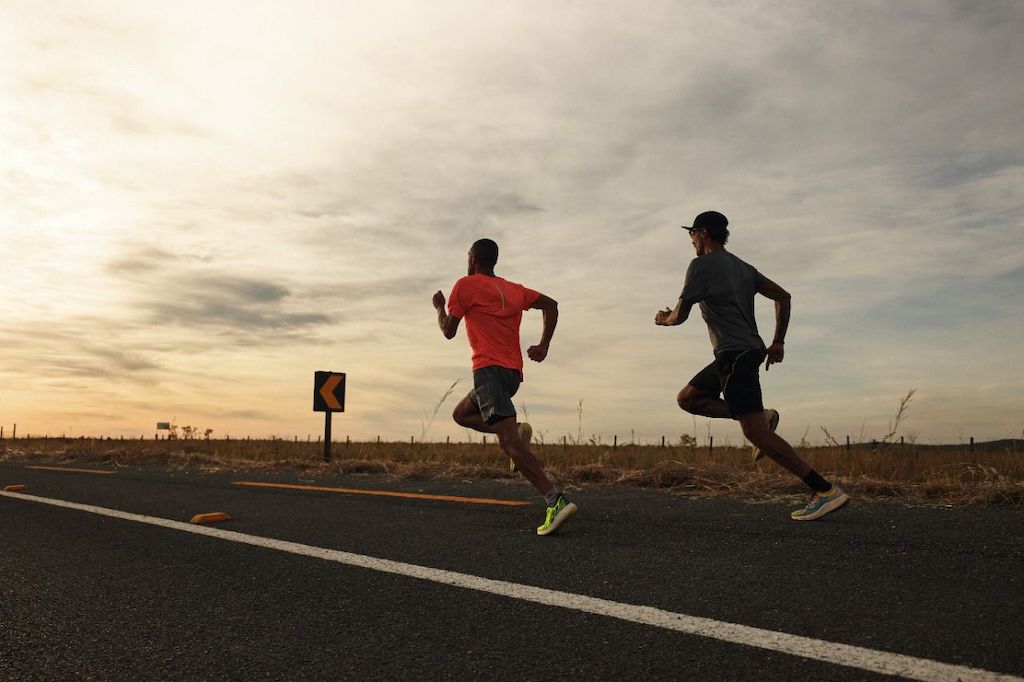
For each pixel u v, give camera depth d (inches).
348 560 139.6
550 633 94.0
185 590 121.5
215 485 295.1
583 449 420.2
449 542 155.9
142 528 184.7
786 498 215.9
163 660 88.6
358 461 390.9
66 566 142.3
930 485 216.5
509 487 274.7
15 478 346.6
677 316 189.8
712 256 186.4
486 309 176.4
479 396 173.6
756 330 187.8
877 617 96.8
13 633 100.5
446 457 403.5
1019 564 124.1
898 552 135.2
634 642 89.4
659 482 260.7
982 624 93.1
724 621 96.4
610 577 122.1
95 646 94.3
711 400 195.2
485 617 101.7
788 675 77.4
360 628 98.7
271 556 145.9
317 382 459.2
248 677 82.3
